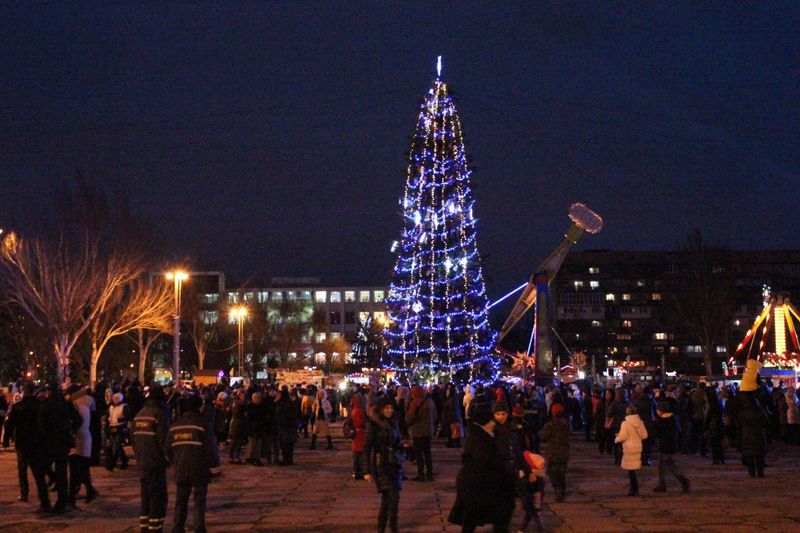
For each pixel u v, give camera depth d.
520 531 12.02
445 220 42.94
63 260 45.91
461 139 43.47
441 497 16.67
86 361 62.47
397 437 12.08
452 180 43.06
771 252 121.06
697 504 15.22
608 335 123.88
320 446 31.20
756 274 119.75
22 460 16.09
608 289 124.81
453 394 29.59
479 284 43.62
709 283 80.44
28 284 45.78
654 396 26.92
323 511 14.93
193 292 68.00
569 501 15.73
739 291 119.19
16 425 16.02
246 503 15.99
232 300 93.94
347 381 57.25
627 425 16.55
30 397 16.17
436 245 42.91
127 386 28.61
